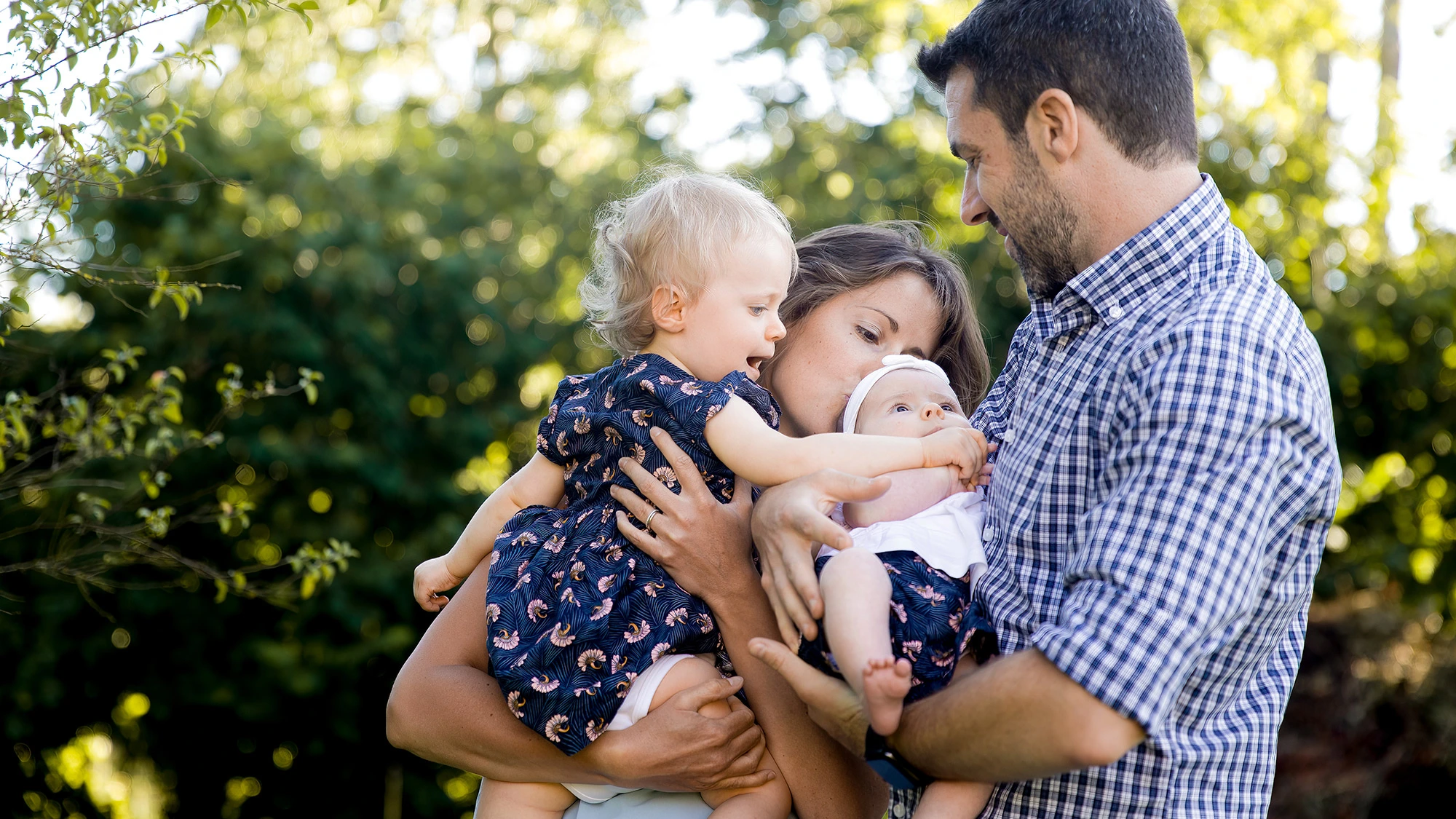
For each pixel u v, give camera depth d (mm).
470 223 8648
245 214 7211
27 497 4023
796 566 1855
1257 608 1665
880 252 2510
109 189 2604
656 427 2064
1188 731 1731
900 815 1922
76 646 6887
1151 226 1844
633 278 2170
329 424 7660
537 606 1993
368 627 7512
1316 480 1635
